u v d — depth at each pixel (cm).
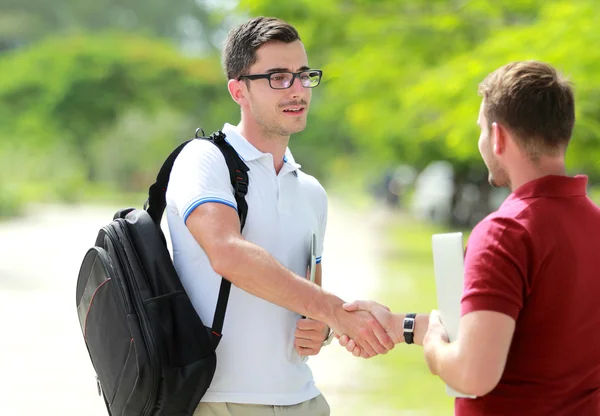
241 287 704
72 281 3291
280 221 765
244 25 775
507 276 574
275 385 753
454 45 2873
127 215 762
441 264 628
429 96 2648
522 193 607
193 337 709
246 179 750
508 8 2680
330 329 764
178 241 754
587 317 603
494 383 567
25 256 4206
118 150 12081
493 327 567
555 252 587
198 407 745
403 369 1927
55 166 10144
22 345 2111
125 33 14588
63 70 12375
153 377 690
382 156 6656
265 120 761
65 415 1512
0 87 12300
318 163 14362
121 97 12569
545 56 2200
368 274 3550
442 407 1605
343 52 3045
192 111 13225
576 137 2384
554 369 600
